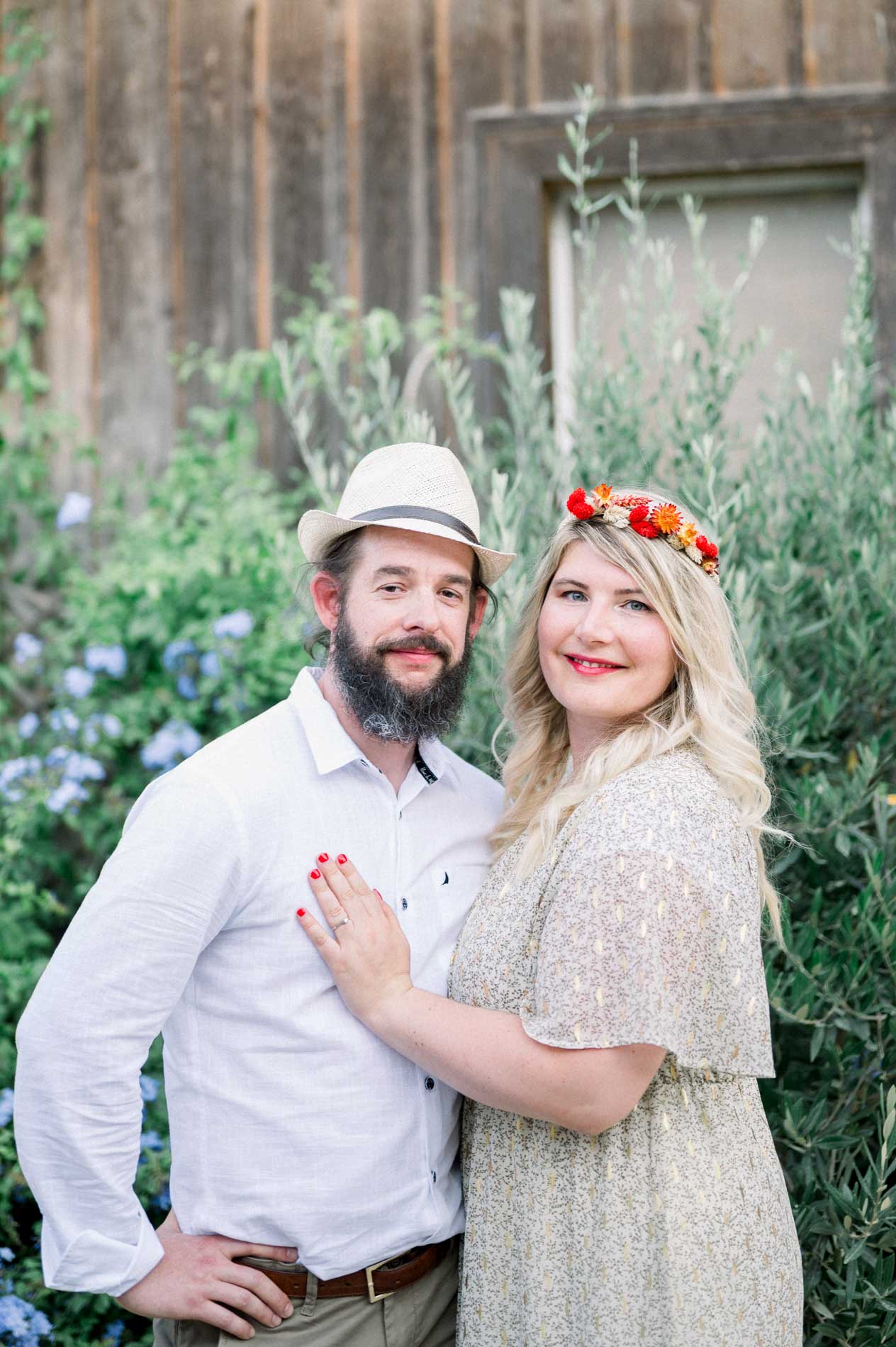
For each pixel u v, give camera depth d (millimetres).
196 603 3447
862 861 2428
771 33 3555
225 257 3840
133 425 3889
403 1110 1721
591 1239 1633
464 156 3699
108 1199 1633
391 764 1874
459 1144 1860
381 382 3008
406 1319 1744
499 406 3631
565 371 3689
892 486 2588
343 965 1690
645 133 3598
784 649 2484
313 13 3787
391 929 1716
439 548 1835
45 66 3926
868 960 2191
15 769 3125
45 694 3770
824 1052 2293
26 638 3514
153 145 3877
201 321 3854
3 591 3891
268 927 1716
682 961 1572
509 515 2506
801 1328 1732
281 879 1720
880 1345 2105
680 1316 1584
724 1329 1604
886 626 2484
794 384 3568
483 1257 1721
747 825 1726
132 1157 1660
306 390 3756
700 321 3535
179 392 3863
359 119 3760
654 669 1814
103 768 3383
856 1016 2207
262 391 3789
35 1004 1635
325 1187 1673
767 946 2293
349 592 1835
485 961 1754
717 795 1718
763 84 3561
